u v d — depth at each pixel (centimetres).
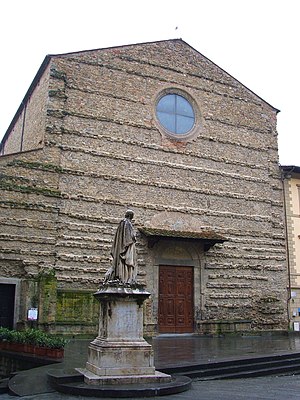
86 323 2288
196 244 2758
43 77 2698
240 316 2792
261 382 1385
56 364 1452
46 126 2497
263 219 3005
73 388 1120
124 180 2628
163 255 2672
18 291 2255
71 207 2462
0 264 2245
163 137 2808
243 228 2923
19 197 2347
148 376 1188
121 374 1187
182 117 2922
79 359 1557
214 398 1084
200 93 3005
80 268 2412
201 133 2933
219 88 3075
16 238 2295
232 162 2988
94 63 2712
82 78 2659
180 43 3025
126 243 1295
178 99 2939
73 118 2581
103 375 1173
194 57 3047
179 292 2673
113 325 1223
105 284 1275
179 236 2548
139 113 2772
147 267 2595
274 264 2977
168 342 2252
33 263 2305
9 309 2250
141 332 1244
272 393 1177
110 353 1193
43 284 2220
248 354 1719
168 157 2794
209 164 2911
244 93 3159
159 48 2939
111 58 2769
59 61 2619
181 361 1531
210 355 1698
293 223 3111
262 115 3195
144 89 2825
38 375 1300
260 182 3056
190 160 2859
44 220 2378
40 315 2189
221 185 2919
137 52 2859
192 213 2781
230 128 3042
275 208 3073
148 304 2547
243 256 2883
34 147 2692
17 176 2366
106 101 2694
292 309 2969
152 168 2730
